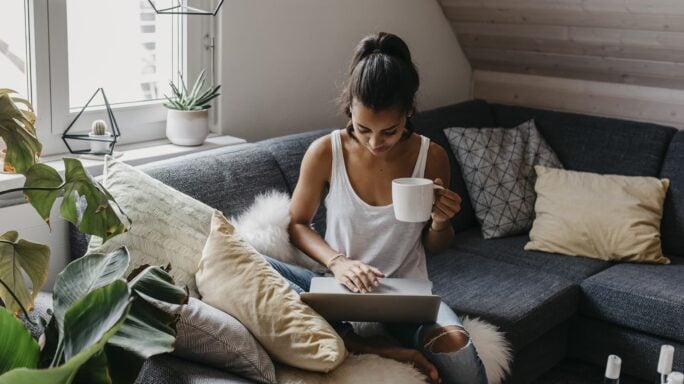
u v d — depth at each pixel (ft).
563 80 12.11
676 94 11.09
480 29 11.98
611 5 10.24
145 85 8.85
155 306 4.04
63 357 3.73
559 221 9.55
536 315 7.95
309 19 9.97
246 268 5.84
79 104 8.26
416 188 6.00
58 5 7.64
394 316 6.14
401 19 11.33
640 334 8.48
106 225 4.57
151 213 6.19
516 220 10.00
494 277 8.64
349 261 6.53
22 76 7.65
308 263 7.11
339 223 7.00
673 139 10.22
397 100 6.05
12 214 6.85
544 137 10.94
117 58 8.51
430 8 11.83
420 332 6.37
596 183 9.77
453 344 6.21
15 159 4.64
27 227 6.97
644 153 10.25
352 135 6.85
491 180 10.06
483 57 12.59
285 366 5.69
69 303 4.00
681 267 9.25
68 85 7.90
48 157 7.84
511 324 7.58
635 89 11.44
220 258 5.89
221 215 6.31
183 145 8.62
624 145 10.40
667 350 6.23
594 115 11.96
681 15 9.79
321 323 5.76
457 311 7.66
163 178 7.20
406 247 6.95
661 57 10.71
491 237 9.91
